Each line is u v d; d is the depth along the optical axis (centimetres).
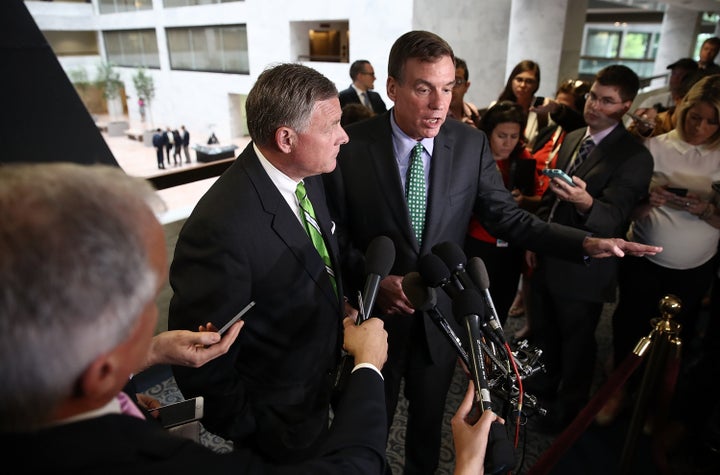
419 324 157
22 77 88
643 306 213
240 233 109
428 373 161
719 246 212
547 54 854
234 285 109
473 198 160
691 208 185
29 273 36
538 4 839
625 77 174
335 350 134
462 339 162
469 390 87
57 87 93
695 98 183
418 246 152
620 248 140
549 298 211
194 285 108
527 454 200
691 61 380
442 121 142
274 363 124
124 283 41
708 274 205
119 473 42
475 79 870
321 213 132
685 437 196
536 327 219
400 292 142
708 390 204
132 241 42
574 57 893
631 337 219
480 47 856
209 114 1864
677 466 187
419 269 109
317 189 134
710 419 185
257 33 1318
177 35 1878
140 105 2111
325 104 108
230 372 117
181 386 114
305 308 123
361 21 940
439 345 158
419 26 855
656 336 167
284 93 105
